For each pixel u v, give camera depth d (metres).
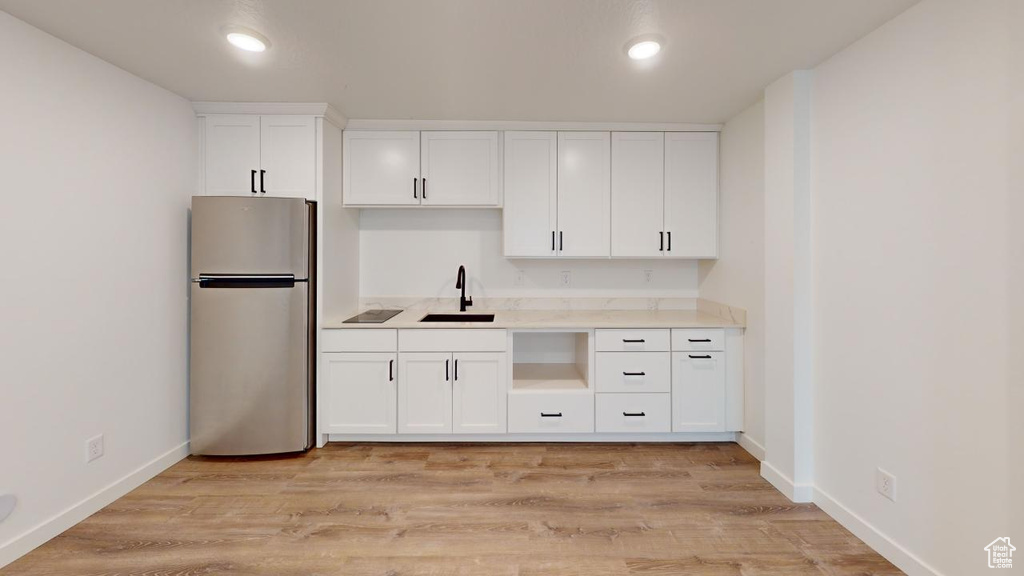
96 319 2.17
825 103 2.17
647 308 3.58
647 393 2.96
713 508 2.23
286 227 2.75
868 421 1.93
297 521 2.11
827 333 2.16
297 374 2.79
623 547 1.93
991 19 1.44
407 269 3.55
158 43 2.04
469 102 2.78
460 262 3.56
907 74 1.73
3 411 1.80
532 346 3.57
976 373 1.50
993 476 1.45
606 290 3.57
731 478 2.54
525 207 3.21
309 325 2.86
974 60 1.49
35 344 1.91
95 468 2.17
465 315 3.36
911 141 1.72
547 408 2.97
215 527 2.06
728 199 3.10
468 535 2.01
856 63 1.98
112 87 2.25
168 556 1.85
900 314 1.77
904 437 1.76
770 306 2.45
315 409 2.94
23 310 1.86
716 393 2.96
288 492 2.37
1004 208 1.41
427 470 2.64
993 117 1.44
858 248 1.98
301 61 2.22
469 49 2.10
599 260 3.58
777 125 2.39
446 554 1.88
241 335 2.71
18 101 1.84
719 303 3.24
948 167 1.58
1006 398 1.41
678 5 1.72
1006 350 1.41
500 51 2.12
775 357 2.43
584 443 3.04
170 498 2.30
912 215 1.72
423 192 3.18
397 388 2.95
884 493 1.85
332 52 2.13
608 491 2.40
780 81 2.36
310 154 2.87
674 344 2.96
